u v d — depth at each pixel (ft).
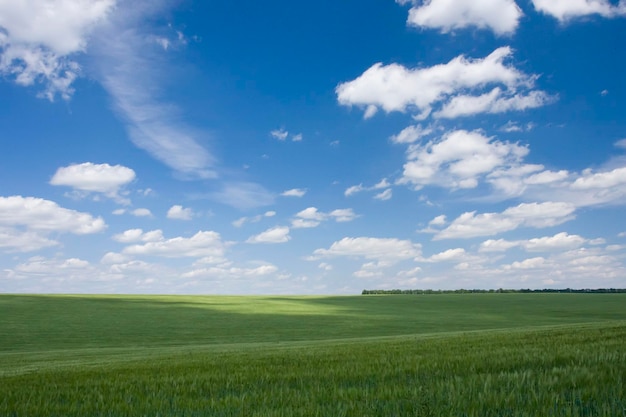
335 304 385.29
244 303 383.04
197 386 27.58
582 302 403.75
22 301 350.64
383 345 63.00
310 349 67.62
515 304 386.11
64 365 62.90
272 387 25.80
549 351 36.78
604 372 24.31
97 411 21.44
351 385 25.98
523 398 19.38
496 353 37.40
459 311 320.70
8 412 21.68
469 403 18.84
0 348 153.79
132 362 57.62
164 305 347.15
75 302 352.69
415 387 22.81
